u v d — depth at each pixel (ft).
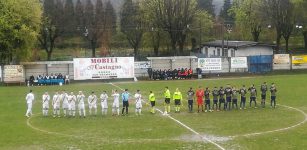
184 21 312.29
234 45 282.77
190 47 409.90
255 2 319.47
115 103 132.98
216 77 239.09
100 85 212.43
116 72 229.04
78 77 226.38
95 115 133.59
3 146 96.89
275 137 100.94
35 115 135.44
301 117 124.47
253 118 124.57
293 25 310.86
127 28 343.87
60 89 199.82
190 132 107.76
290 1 298.15
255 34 333.01
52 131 111.24
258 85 195.31
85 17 364.58
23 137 104.94
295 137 100.58
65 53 390.42
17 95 181.88
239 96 167.63
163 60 244.83
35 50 310.65
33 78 222.07
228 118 125.49
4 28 236.43
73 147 94.89
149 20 327.88
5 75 223.30
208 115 130.82
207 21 356.79
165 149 91.86
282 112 133.18
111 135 105.70
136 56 337.31
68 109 133.28
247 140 98.58
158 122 120.78
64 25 342.03
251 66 251.60
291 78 220.84
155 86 202.80
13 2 240.12
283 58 255.70
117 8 445.78
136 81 228.02
